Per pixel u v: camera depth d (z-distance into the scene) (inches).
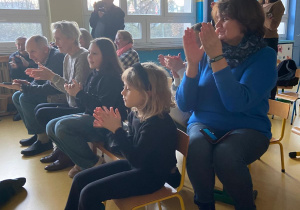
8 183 77.2
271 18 132.2
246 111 56.2
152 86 50.7
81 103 76.7
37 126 105.5
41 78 84.7
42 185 83.7
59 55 103.4
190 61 57.0
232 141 51.5
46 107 93.8
